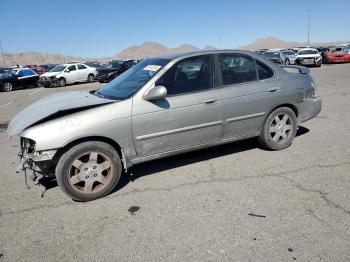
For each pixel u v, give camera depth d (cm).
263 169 492
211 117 487
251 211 377
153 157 463
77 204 422
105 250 325
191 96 471
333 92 1194
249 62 532
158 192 438
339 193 408
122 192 445
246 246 317
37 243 344
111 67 2658
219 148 589
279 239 324
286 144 570
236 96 504
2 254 329
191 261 301
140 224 365
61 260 315
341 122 743
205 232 342
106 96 478
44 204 427
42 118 407
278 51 3092
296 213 368
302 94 570
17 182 506
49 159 404
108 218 383
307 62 2700
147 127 446
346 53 3012
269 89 534
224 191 429
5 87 2347
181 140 473
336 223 346
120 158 451
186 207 395
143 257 311
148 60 530
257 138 565
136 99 443
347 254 298
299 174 469
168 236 340
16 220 391
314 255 299
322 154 541
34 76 2536
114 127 426
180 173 493
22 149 450
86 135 412
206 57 496
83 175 421
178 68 474
